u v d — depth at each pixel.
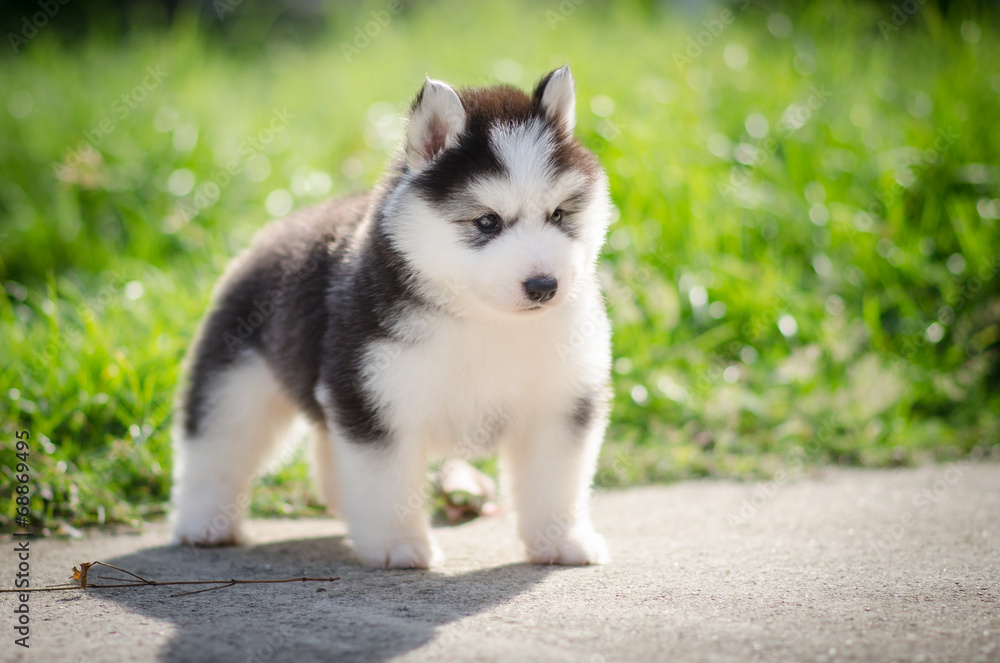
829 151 7.43
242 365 4.05
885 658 2.36
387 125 8.19
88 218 7.84
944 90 7.92
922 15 9.73
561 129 3.53
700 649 2.43
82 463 4.77
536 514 3.57
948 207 7.00
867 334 6.25
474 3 10.86
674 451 5.37
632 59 8.71
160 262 7.29
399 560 3.48
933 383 5.98
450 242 3.25
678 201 6.86
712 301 6.46
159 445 5.02
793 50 8.78
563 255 3.17
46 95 9.53
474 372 3.39
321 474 4.58
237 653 2.44
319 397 3.54
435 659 2.37
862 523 4.09
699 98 7.95
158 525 4.48
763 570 3.32
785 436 5.55
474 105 3.49
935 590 3.00
